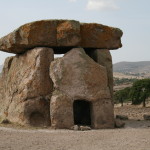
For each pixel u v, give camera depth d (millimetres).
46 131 16203
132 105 41781
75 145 12289
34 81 18453
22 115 18547
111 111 18281
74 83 17891
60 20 18875
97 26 19828
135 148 11461
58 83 17828
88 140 13312
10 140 13148
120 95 48562
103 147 11797
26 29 18625
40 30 18594
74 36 18609
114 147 11742
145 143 12320
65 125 17375
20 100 18938
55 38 18781
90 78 18078
